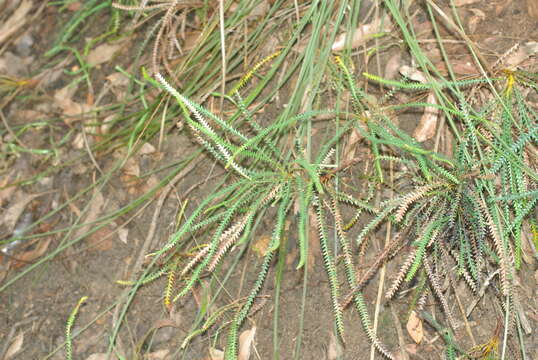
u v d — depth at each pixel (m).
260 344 1.07
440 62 1.12
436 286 0.99
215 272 1.09
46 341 1.14
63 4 1.40
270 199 1.05
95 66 1.31
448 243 1.02
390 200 1.00
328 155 1.06
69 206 1.22
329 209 1.06
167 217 1.15
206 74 1.20
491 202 1.00
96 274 1.16
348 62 1.12
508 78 1.06
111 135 1.22
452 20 1.14
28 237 1.19
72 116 1.26
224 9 1.20
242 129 1.15
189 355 1.08
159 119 1.20
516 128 1.05
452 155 1.07
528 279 1.02
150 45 1.28
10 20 1.41
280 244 1.06
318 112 1.03
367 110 1.10
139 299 1.12
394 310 1.04
